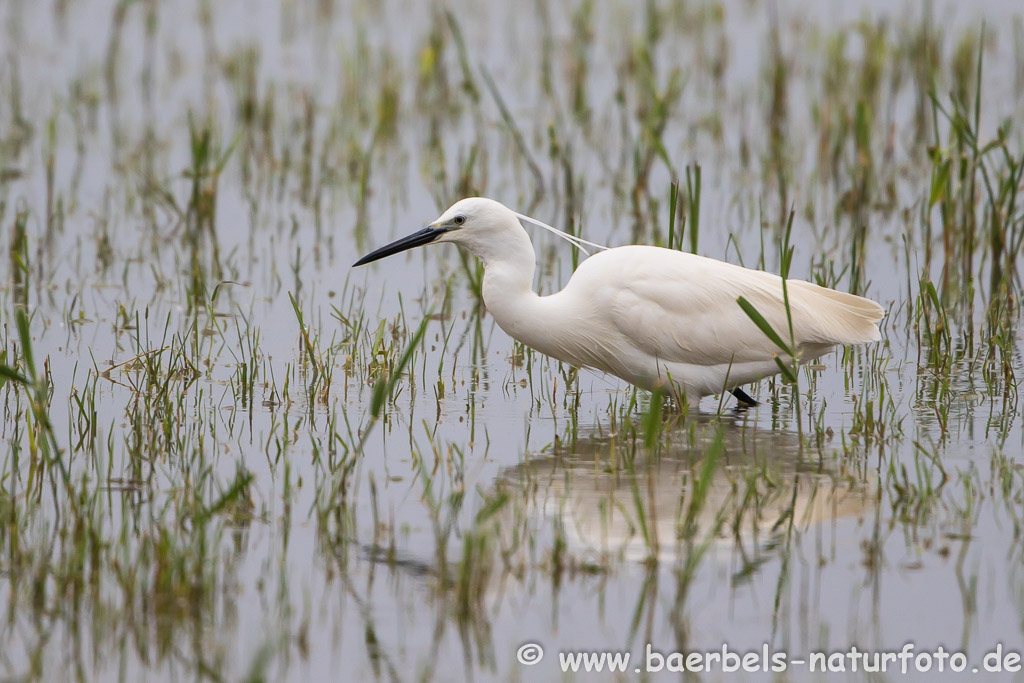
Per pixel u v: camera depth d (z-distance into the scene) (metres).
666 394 12.82
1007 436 11.45
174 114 24.41
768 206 19.75
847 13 30.34
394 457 11.09
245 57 26.34
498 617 8.34
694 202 13.97
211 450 11.13
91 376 13.09
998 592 8.58
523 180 21.06
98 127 23.55
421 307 15.90
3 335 14.22
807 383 13.36
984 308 15.78
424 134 23.59
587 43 27.19
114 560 8.66
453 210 12.64
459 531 9.50
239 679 7.62
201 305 15.62
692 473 10.52
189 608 8.28
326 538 9.34
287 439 11.44
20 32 29.45
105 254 17.38
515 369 13.84
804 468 10.80
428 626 8.24
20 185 20.31
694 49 28.23
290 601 8.46
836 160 20.64
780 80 23.48
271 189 20.67
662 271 12.20
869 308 12.32
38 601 8.31
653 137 17.83
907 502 9.95
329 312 15.59
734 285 12.19
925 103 24.28
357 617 8.31
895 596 8.58
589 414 12.45
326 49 28.56
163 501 9.96
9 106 24.34
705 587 8.70
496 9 32.06
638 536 9.42
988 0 30.94
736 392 12.65
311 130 22.36
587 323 12.39
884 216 19.19
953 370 13.59
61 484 10.29
